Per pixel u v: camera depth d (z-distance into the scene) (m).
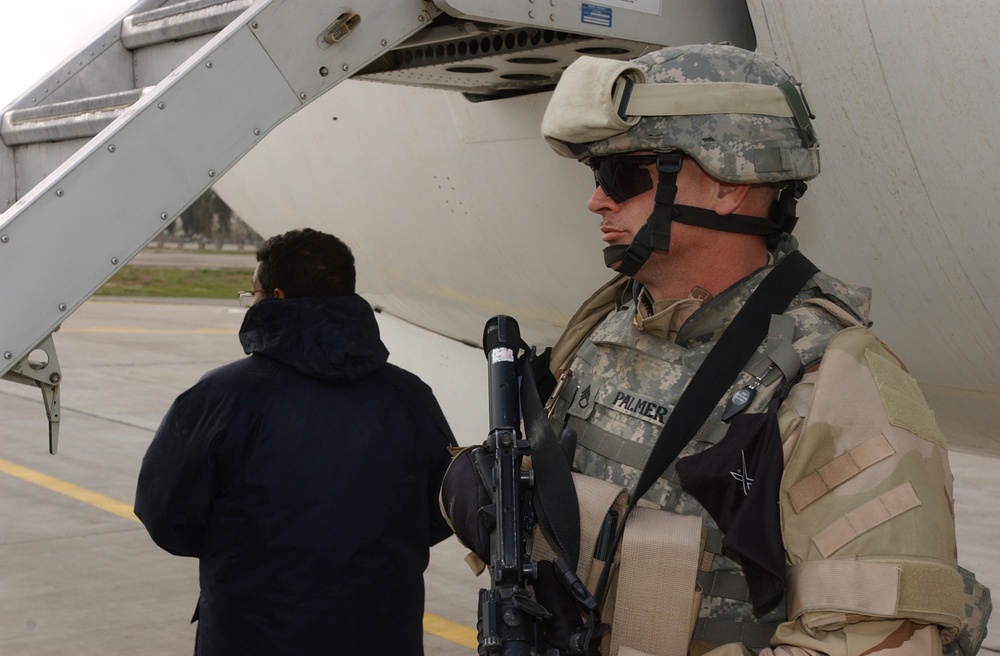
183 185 1.82
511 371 1.21
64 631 3.74
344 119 3.35
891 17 2.04
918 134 2.12
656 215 1.13
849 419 1.00
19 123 2.57
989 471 7.07
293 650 1.77
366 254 3.83
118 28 2.75
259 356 1.87
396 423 1.88
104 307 19.94
